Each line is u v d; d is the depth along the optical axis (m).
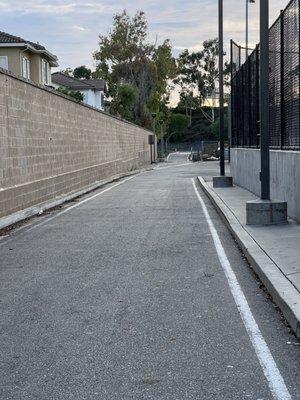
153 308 6.59
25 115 15.70
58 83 66.38
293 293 6.45
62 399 4.27
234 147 25.70
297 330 5.52
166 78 84.19
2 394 4.38
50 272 8.58
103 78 82.81
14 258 9.75
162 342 5.46
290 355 5.09
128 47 80.88
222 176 23.12
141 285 7.67
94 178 27.58
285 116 13.95
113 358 5.07
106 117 32.97
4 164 13.75
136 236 11.74
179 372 4.75
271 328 5.84
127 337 5.61
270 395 4.28
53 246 10.81
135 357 5.09
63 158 20.81
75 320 6.18
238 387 4.43
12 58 43.00
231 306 6.64
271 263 8.09
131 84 78.75
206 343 5.42
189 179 31.70
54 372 4.78
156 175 37.75
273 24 15.23
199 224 13.30
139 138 54.84
